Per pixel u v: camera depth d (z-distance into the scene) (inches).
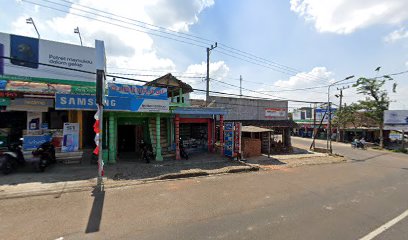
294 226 219.0
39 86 480.4
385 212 265.3
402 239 199.6
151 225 213.8
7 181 341.1
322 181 416.8
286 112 1033.5
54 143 476.7
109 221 220.5
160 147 551.2
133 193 309.1
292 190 347.6
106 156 489.1
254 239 190.9
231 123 610.5
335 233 207.0
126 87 505.4
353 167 600.1
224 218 233.6
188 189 335.9
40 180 350.0
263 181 401.1
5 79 506.3
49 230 200.4
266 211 256.7
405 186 400.5
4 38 513.3
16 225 208.8
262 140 842.8
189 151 674.2
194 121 660.7
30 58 533.6
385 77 1195.9
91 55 591.2
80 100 446.0
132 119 583.5
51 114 550.9
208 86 898.7
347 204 290.4
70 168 427.8
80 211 243.3
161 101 526.9
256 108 957.2
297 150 949.8
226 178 414.0
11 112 521.0
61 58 560.7
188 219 229.1
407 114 1116.5
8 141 486.6
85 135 573.9
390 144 1427.2
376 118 1237.7
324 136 1672.0
